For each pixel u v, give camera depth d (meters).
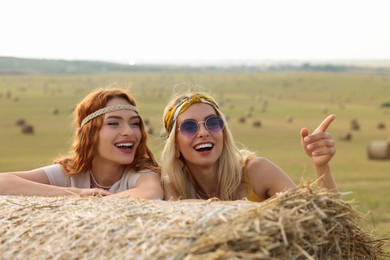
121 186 4.86
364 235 3.51
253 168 4.66
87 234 3.10
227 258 2.72
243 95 94.44
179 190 4.73
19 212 3.49
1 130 44.09
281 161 30.27
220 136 4.59
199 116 4.59
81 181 4.94
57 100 72.19
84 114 4.86
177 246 2.81
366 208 16.98
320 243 3.07
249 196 4.62
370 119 60.69
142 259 2.84
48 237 3.21
